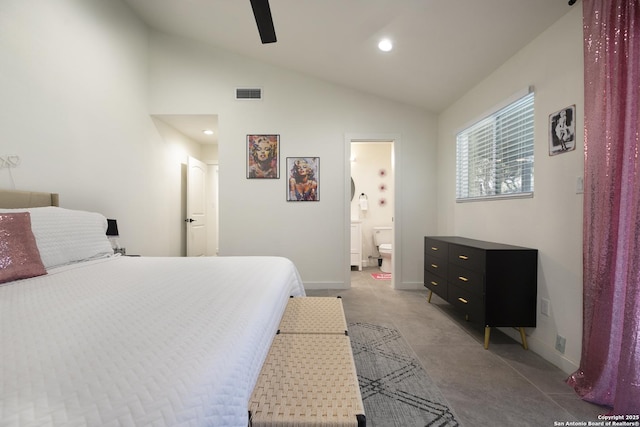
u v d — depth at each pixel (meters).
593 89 1.51
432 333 2.39
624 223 1.36
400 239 3.82
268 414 0.81
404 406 1.48
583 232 1.59
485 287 2.08
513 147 2.41
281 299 1.45
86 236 2.01
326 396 0.90
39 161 2.15
